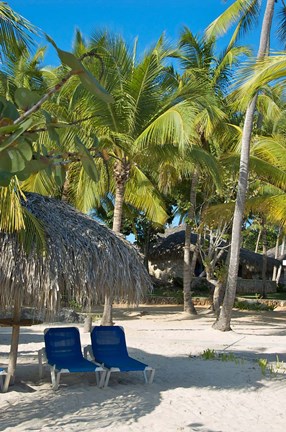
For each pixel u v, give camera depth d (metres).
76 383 8.76
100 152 2.74
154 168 17.56
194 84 15.66
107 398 7.81
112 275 7.77
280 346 14.46
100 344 9.18
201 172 21.83
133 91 15.17
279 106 19.56
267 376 9.76
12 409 7.11
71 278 7.34
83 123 15.02
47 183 13.76
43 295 7.11
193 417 7.05
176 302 30.19
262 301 30.66
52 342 8.83
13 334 8.44
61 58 1.86
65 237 7.56
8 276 6.92
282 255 43.03
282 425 6.84
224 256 33.34
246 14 19.67
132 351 12.55
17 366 10.09
